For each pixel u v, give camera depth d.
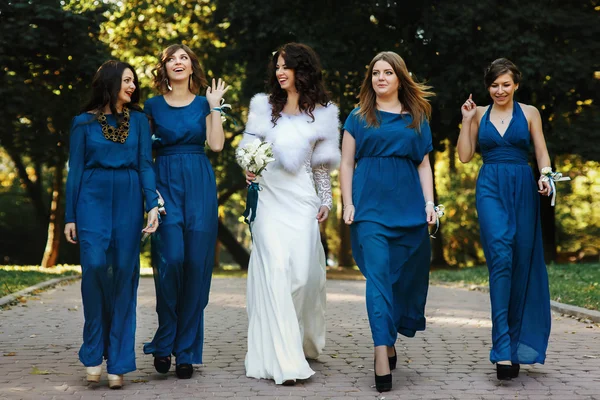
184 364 5.11
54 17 16.06
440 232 24.16
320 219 5.41
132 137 4.98
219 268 26.91
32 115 17.98
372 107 5.20
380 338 4.77
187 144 5.23
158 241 5.12
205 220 5.18
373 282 4.91
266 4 17.83
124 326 4.88
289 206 5.30
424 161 5.30
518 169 5.25
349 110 19.22
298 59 5.36
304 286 5.16
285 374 4.89
